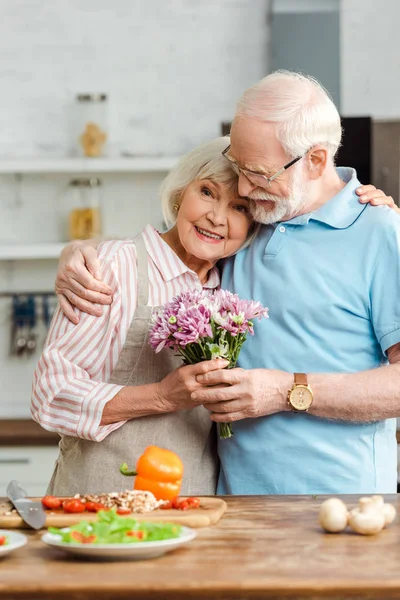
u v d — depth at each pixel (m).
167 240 2.33
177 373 2.07
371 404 2.08
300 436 2.15
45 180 4.87
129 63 4.84
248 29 4.82
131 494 1.79
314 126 2.11
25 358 4.89
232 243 2.24
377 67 4.75
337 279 2.16
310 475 2.14
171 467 1.83
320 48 4.56
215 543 1.57
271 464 2.17
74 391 2.13
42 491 4.21
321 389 2.07
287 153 2.10
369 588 1.32
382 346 2.16
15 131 4.87
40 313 4.89
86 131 4.62
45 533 1.66
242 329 2.05
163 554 1.50
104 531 1.50
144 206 4.84
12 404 4.89
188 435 2.22
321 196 2.25
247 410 2.06
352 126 4.22
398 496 1.99
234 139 2.12
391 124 4.55
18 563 1.46
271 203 2.16
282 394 2.08
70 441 2.25
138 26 4.84
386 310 2.14
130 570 1.40
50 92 4.85
